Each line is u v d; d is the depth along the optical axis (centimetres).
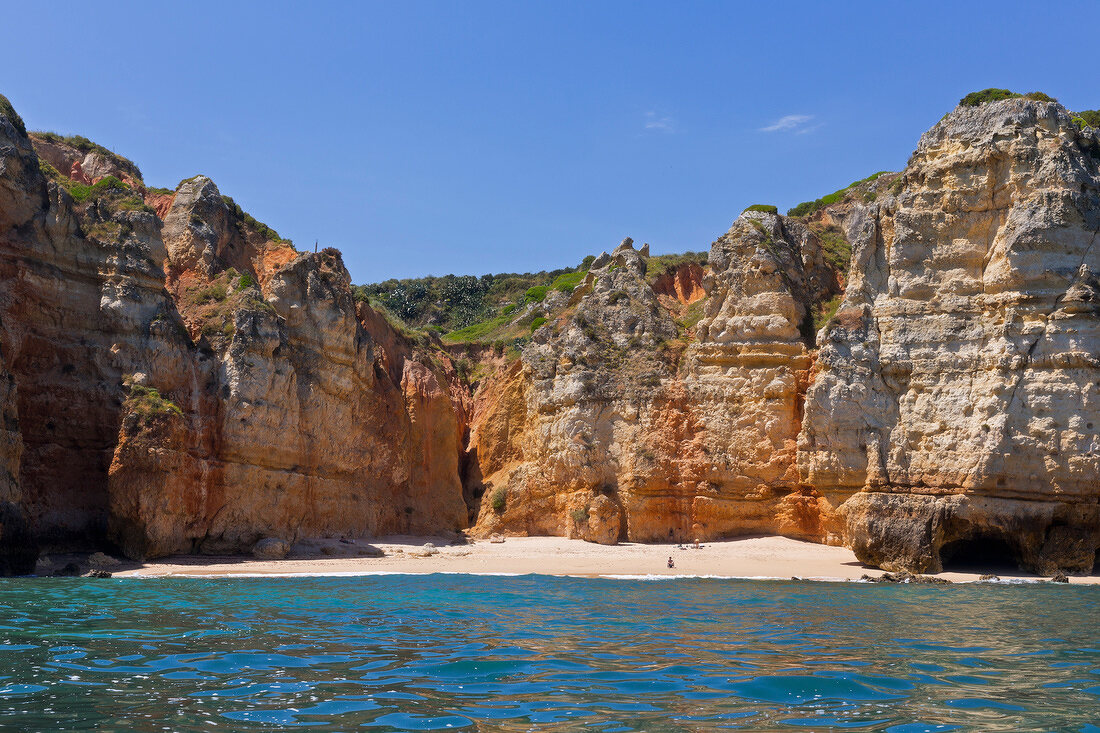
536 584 3872
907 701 1656
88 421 4712
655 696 1666
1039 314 4650
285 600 3102
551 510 6184
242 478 5025
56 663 1881
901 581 4241
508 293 12531
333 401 5719
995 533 4662
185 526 4725
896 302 5106
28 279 4653
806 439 5269
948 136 5153
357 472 5916
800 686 1761
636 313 6450
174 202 6241
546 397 6362
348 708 1547
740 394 5816
